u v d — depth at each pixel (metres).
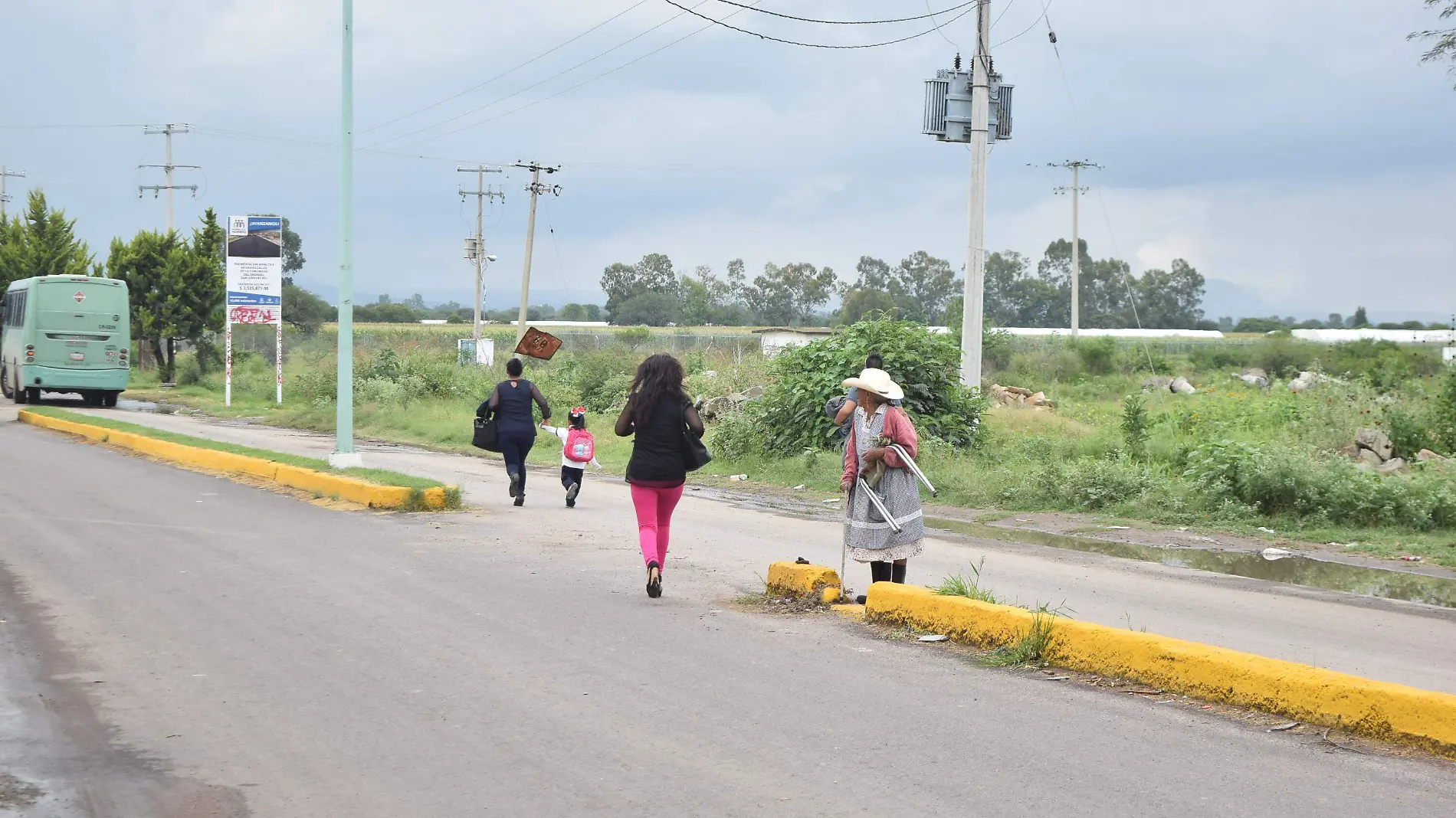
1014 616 8.60
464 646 8.81
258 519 15.30
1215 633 9.93
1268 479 17.30
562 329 114.38
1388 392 26.31
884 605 9.65
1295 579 13.16
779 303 178.88
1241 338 117.25
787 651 8.70
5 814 5.61
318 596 10.59
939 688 7.73
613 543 13.96
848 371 23.52
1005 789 5.88
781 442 24.41
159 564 12.12
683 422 10.74
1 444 25.25
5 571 11.65
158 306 54.53
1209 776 6.07
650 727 6.88
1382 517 16.47
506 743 6.62
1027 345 70.69
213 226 56.53
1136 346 74.12
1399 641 9.80
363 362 43.91
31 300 40.31
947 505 19.38
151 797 5.84
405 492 16.44
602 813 5.59
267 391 46.91
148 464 21.77
